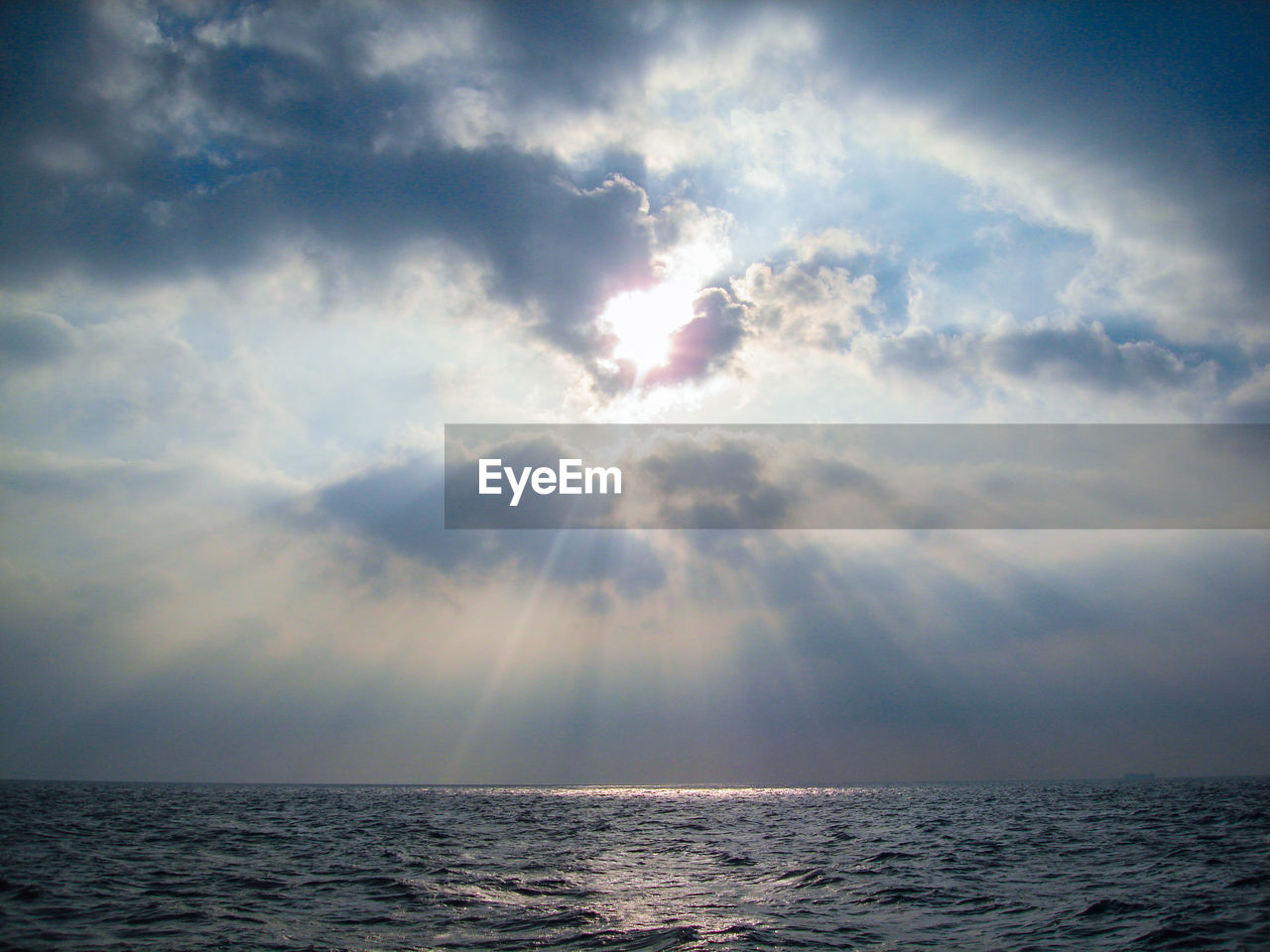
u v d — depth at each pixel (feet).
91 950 62.69
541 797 458.09
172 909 79.61
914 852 132.67
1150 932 65.98
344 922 73.72
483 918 75.61
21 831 164.96
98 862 117.08
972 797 366.63
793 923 72.79
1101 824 182.80
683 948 62.90
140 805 286.87
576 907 81.41
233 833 173.99
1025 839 151.74
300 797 409.08
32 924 71.92
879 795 434.30
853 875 105.19
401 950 62.59
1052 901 82.33
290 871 110.32
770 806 319.68
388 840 160.86
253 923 73.10
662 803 358.84
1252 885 88.28
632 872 110.52
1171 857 116.47
